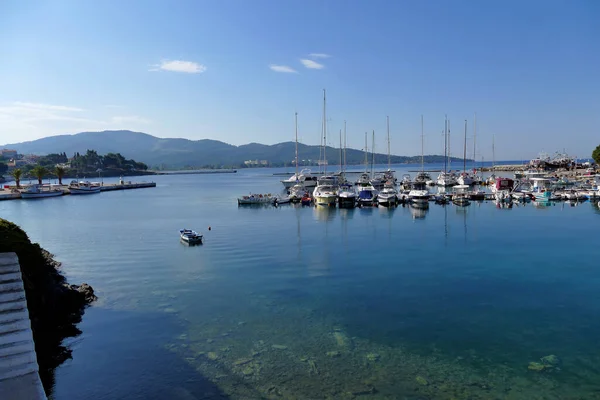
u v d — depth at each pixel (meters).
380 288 26.44
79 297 24.31
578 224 51.75
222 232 49.12
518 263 32.41
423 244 40.31
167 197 107.50
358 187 110.12
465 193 84.25
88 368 16.69
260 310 22.78
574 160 150.50
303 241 42.59
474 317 21.56
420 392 14.83
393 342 18.77
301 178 114.56
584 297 24.44
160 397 14.69
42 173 133.25
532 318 21.39
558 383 15.40
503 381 15.53
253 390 15.03
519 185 94.62
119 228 53.84
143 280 28.78
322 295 25.19
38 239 46.16
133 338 19.34
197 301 24.30
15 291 15.16
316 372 16.23
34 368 13.66
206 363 16.98
